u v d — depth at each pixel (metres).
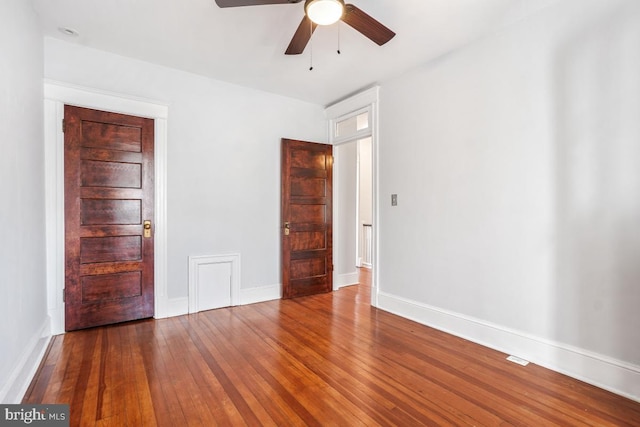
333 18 1.88
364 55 3.02
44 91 2.72
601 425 1.68
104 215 3.03
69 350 2.51
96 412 1.76
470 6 2.28
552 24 2.27
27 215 2.18
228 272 3.73
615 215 2.00
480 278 2.72
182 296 3.43
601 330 2.05
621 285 1.98
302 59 3.12
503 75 2.55
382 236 3.66
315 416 1.75
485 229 2.68
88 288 2.96
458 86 2.88
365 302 3.94
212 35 2.72
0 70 1.70
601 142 2.05
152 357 2.41
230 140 3.73
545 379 2.14
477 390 2.00
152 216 3.26
